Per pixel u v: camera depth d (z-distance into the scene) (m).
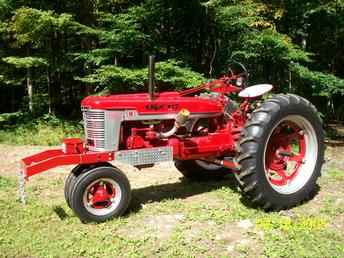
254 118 4.46
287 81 10.59
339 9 10.70
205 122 5.20
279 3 10.02
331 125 13.08
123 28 9.00
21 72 12.16
